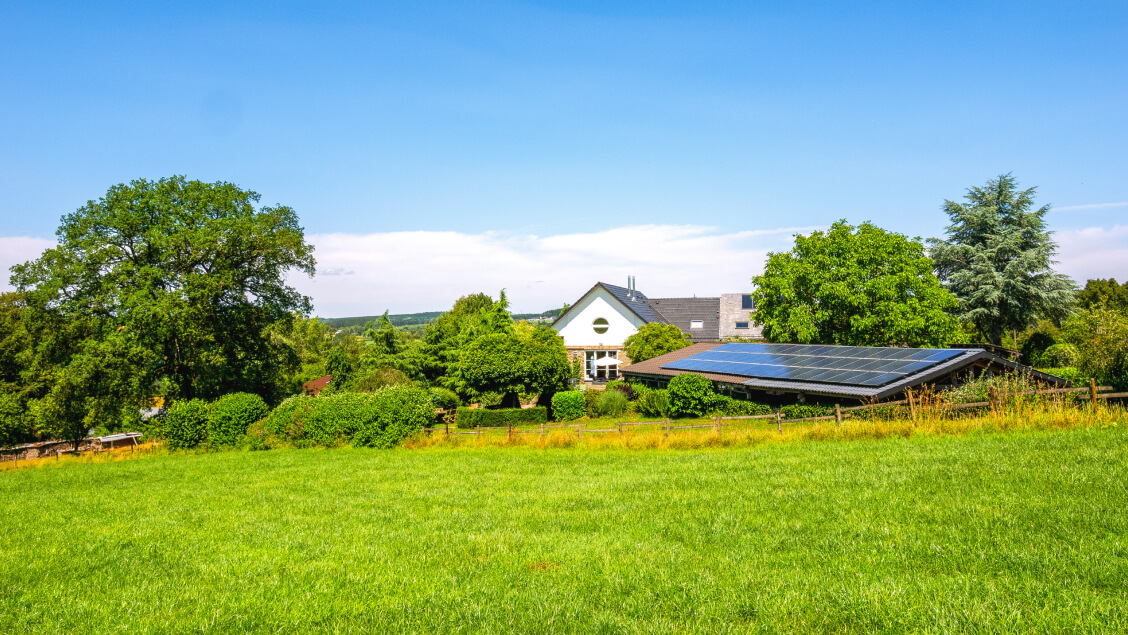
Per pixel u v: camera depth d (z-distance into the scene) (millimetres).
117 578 8547
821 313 36656
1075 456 11984
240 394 25891
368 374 48875
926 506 9656
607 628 6164
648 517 10539
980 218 43500
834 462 13914
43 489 17906
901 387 21047
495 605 6910
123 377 33125
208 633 6516
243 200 36156
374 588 7668
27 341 40531
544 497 12672
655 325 45750
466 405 42281
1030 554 7309
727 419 19641
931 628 5672
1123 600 5957
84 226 31922
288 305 38125
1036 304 41031
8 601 7637
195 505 13891
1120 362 24422
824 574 7297
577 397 34750
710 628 6055
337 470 18062
